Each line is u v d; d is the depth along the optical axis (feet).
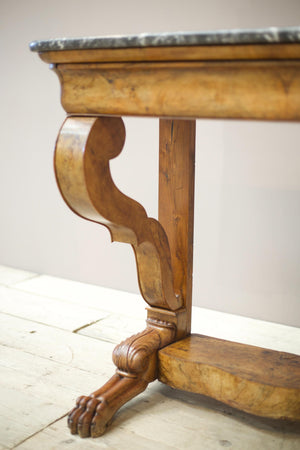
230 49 3.53
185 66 3.77
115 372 5.40
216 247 7.89
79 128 4.37
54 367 6.05
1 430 4.81
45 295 8.57
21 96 9.43
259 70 3.55
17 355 6.33
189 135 5.49
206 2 7.45
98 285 9.14
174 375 5.29
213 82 3.72
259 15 7.11
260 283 7.63
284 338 7.04
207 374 5.07
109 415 4.87
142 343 5.29
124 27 8.23
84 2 8.55
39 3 9.00
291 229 7.28
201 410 5.26
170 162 5.63
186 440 4.75
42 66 9.08
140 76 4.00
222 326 7.41
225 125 7.54
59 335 6.97
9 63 9.47
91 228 9.04
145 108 4.04
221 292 7.96
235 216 7.66
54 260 9.59
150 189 8.34
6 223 10.09
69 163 4.35
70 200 4.58
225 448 4.64
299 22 6.86
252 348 5.52
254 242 7.58
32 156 9.50
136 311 7.93
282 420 5.10
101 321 7.49
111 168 8.66
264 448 4.65
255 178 7.44
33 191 9.62
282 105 3.52
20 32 9.26
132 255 8.67
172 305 5.59
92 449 4.57
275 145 7.22
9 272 9.84
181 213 5.65
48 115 9.16
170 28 7.80
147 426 4.95
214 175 7.74
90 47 4.02
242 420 5.10
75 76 4.33
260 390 4.76
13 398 5.35
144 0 7.97
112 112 4.22
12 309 7.89
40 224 9.64
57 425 4.91
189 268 5.77
